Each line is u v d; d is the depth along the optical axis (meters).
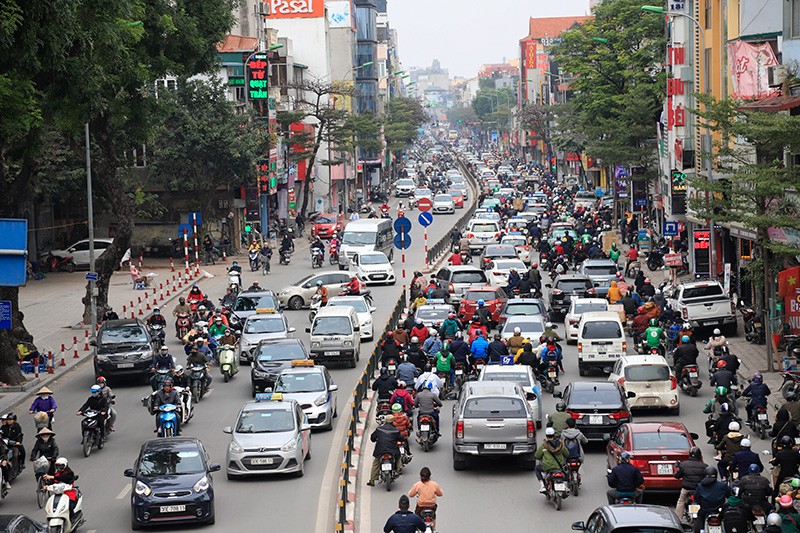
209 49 89.56
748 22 81.81
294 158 181.38
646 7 92.50
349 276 103.19
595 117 151.88
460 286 98.81
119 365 69.88
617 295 89.44
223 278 125.44
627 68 147.25
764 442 52.06
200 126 132.62
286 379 58.69
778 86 73.38
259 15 181.75
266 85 154.62
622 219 150.25
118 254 92.69
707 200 70.19
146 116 80.94
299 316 97.88
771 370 66.75
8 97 52.22
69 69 57.38
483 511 42.66
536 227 149.12
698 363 73.62
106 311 93.25
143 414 62.94
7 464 47.19
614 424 50.81
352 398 65.25
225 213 147.88
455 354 65.06
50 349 80.75
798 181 61.62
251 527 41.72
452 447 53.12
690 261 111.69
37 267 133.12
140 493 41.62
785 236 70.56
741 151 68.12
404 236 90.50
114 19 60.91
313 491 46.69
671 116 113.56
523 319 74.12
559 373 68.12
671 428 43.34
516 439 47.88
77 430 59.47
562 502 43.66
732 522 35.09
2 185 69.62
